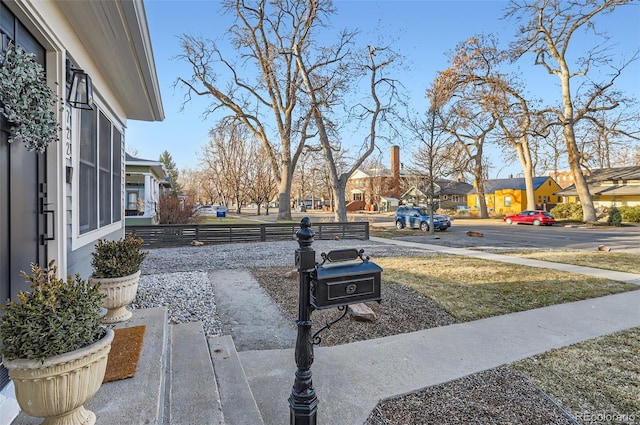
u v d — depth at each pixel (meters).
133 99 5.79
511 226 23.48
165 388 2.30
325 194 48.59
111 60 4.08
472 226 23.72
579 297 5.54
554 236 16.41
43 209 2.74
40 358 1.45
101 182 4.87
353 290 1.94
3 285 2.12
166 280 6.18
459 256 9.91
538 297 5.50
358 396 2.63
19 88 2.06
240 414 2.24
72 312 1.59
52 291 1.59
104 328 1.82
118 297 3.17
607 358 3.34
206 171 39.84
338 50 18.45
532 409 2.49
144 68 4.32
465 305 5.03
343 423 2.31
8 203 2.20
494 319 4.47
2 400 1.84
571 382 2.88
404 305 4.99
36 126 2.22
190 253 10.11
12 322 1.49
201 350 3.01
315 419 1.97
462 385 2.82
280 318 4.44
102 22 3.16
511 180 39.75
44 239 2.75
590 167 32.41
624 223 23.36
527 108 22.64
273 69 20.12
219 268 7.72
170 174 46.88
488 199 39.81
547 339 3.82
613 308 4.98
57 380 1.50
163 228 11.75
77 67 3.46
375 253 10.51
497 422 2.34
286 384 2.80
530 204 26.97
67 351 1.53
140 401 1.88
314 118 18.33
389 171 50.09
